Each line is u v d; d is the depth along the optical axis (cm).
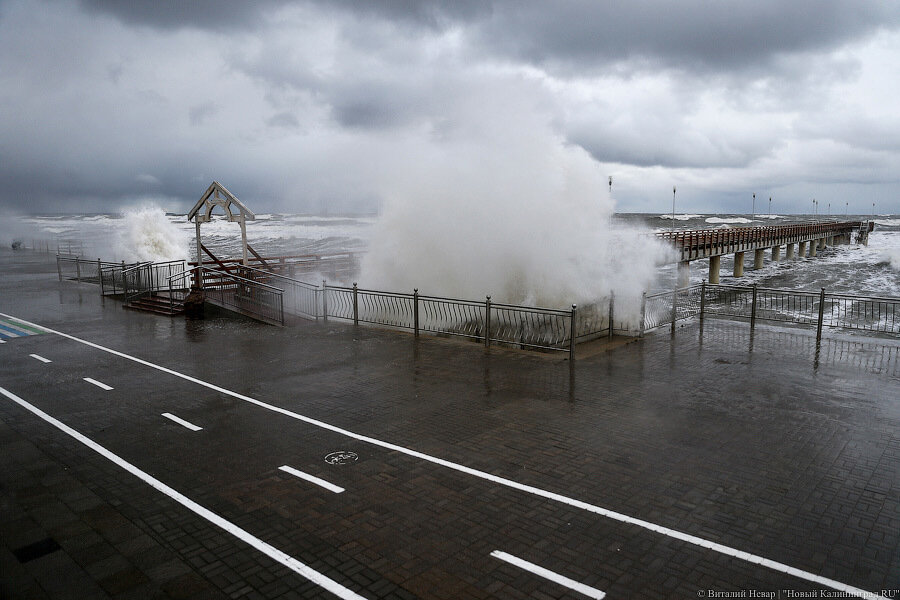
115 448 768
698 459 709
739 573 486
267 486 653
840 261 6041
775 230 5594
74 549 532
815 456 715
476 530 556
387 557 514
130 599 461
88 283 2662
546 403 927
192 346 1377
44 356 1294
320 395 984
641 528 556
